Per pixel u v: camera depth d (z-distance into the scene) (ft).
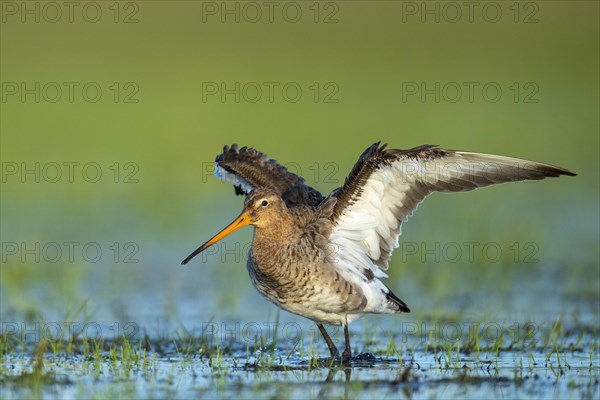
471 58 116.26
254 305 48.16
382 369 35.27
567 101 102.37
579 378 33.55
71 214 66.18
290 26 119.55
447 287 50.80
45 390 31.60
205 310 46.83
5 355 38.01
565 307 46.57
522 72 112.68
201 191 73.41
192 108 94.38
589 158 84.17
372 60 113.19
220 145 85.35
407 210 37.22
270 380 33.24
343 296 37.14
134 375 34.01
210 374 34.17
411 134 90.74
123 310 46.60
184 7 117.80
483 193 74.64
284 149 84.48
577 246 59.31
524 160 36.47
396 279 52.49
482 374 34.30
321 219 37.40
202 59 109.09
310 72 106.83
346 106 97.45
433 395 31.12
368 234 37.45
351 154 82.43
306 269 36.88
